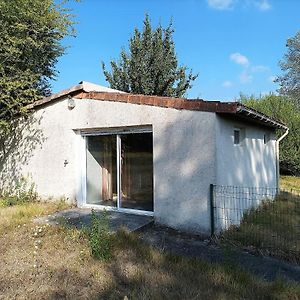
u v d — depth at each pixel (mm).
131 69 23641
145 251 5898
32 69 13797
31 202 10812
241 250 6461
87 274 5027
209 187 7418
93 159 10234
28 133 11398
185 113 7824
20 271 5164
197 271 5133
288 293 4398
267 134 12070
